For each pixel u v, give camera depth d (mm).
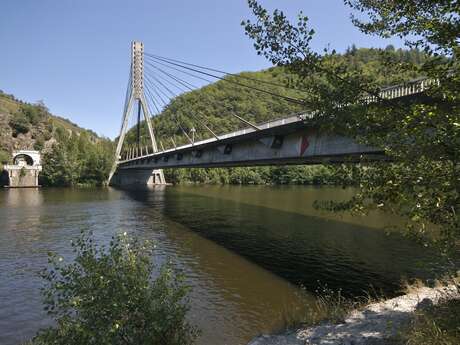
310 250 24297
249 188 98938
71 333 6711
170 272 8047
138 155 102188
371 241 27062
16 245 26062
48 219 38562
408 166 4934
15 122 140625
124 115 107312
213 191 86188
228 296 15617
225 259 22031
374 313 10148
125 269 7371
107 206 51938
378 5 5895
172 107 84438
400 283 17234
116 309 6719
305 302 14922
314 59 5344
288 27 5359
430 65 5059
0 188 91312
